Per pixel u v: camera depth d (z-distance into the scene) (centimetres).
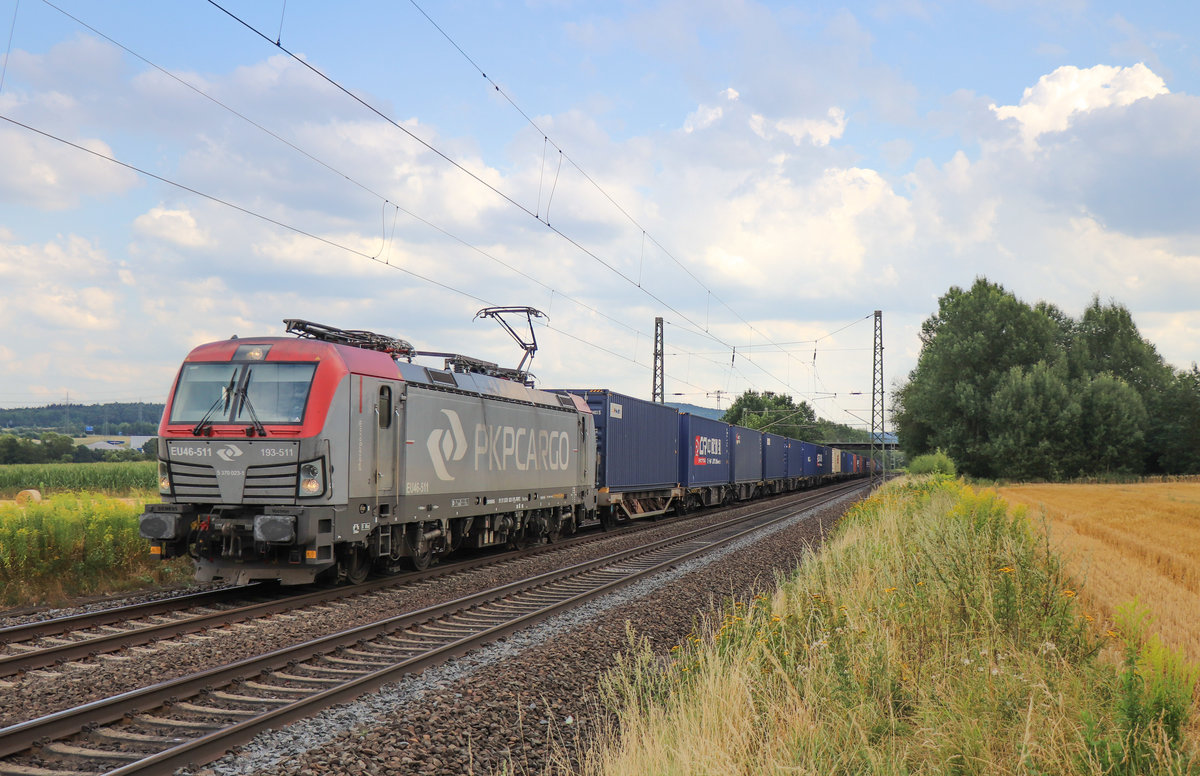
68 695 720
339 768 564
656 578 1504
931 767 507
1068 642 723
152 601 1134
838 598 930
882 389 5969
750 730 558
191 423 1220
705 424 3600
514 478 1831
